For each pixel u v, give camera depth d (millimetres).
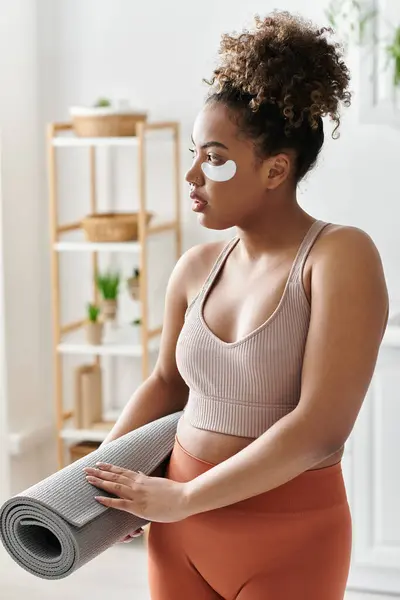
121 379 4234
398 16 3580
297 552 1687
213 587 1761
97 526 1690
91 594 3523
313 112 1657
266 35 1672
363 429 3352
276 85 1643
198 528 1732
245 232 1754
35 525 1756
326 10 3711
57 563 1696
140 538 3998
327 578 1715
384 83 3641
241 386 1708
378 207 3756
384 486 3352
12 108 3982
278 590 1698
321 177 3795
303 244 1698
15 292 4066
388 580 3438
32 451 4270
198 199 1730
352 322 1603
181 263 1921
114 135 3754
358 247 1650
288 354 1667
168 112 4012
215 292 1791
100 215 3951
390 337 3244
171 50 3971
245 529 1689
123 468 1774
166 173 4051
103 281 3994
